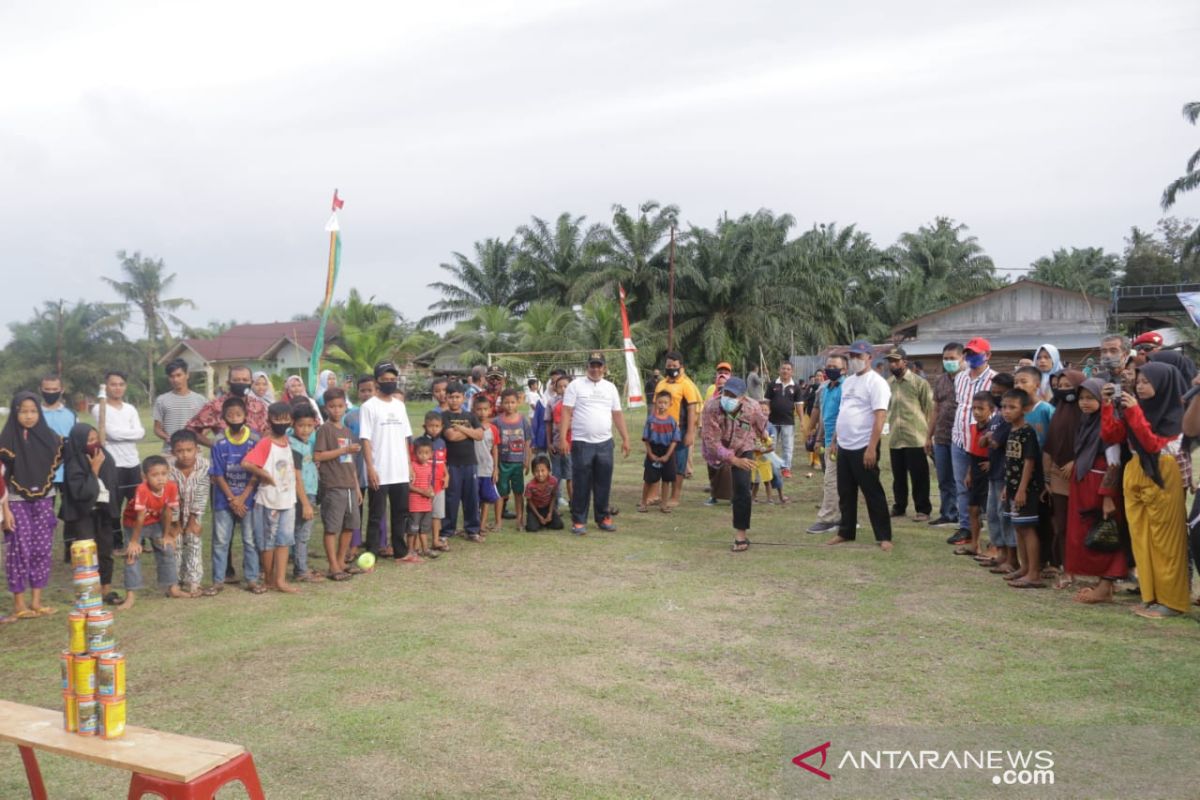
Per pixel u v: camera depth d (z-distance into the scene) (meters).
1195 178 38.38
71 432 6.69
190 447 6.97
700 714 4.39
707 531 9.48
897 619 5.95
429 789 3.65
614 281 45.97
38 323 50.00
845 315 50.72
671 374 11.21
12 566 6.44
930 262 59.03
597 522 9.71
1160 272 52.62
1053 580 6.92
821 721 4.27
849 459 8.29
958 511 8.78
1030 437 6.57
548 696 4.66
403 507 8.14
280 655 5.44
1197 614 5.82
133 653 5.54
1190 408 5.65
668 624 5.97
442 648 5.51
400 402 8.27
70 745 3.10
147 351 52.50
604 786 3.65
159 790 2.92
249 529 7.05
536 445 11.48
